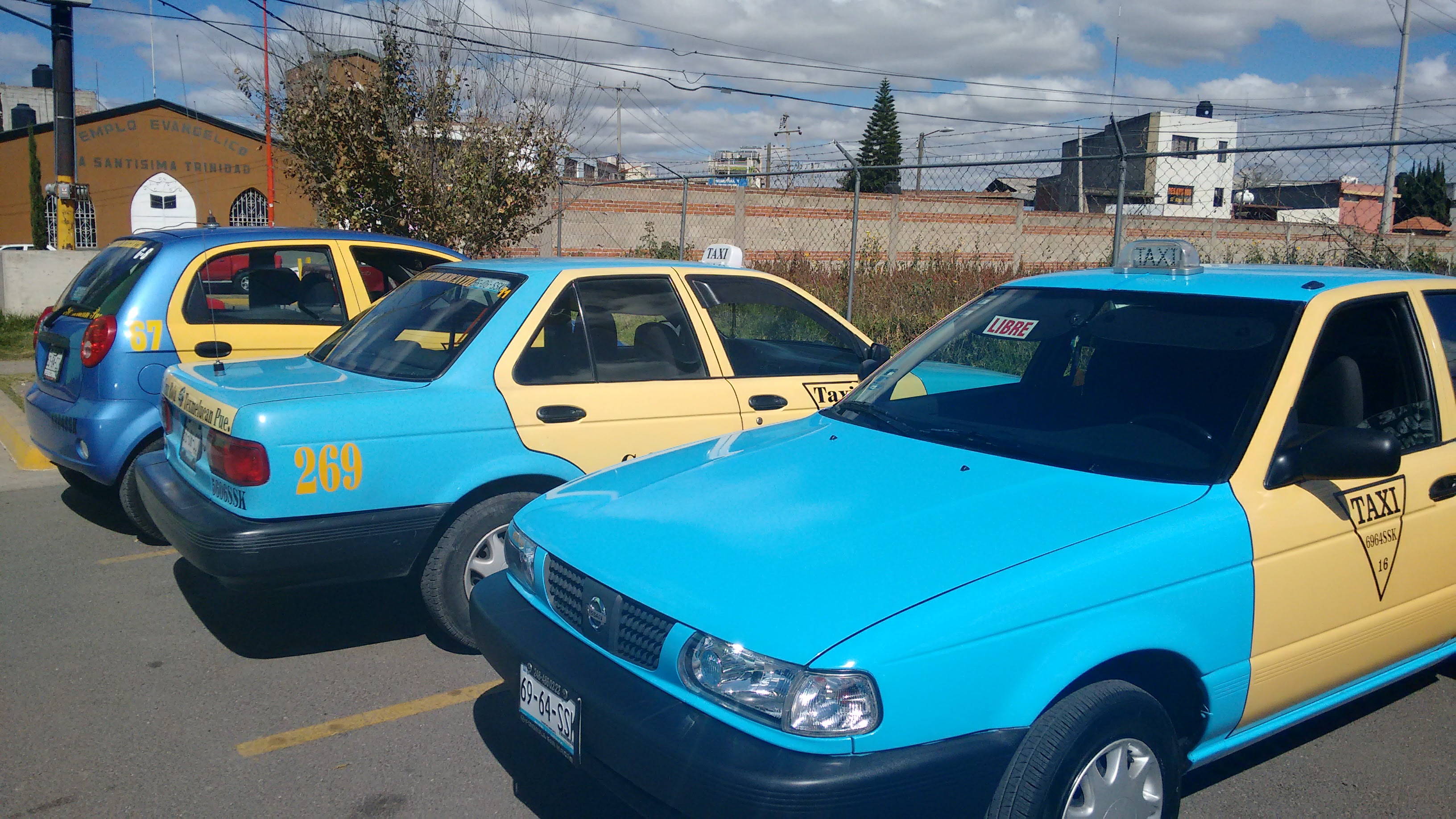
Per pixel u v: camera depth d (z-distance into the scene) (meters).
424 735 3.73
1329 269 3.79
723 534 2.76
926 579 2.46
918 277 13.57
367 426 3.94
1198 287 3.46
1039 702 2.44
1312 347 3.12
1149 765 2.64
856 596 2.41
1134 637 2.57
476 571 4.24
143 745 3.61
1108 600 2.54
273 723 3.79
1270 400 3.01
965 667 2.35
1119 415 3.19
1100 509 2.74
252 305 6.03
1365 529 3.10
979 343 3.81
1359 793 3.39
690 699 2.45
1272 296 3.29
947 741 2.34
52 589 5.13
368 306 6.36
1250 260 14.17
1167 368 3.25
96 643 4.48
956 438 3.30
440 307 4.70
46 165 31.98
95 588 5.15
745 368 5.00
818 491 2.97
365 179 11.01
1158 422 3.10
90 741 3.62
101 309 5.70
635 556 2.75
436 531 4.20
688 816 2.38
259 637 4.59
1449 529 3.39
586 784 3.42
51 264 15.07
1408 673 3.55
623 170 24.05
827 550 2.61
